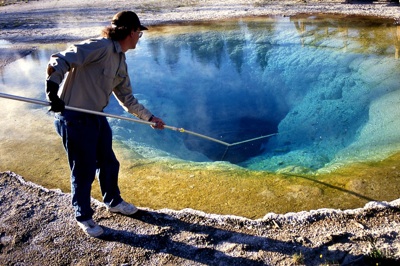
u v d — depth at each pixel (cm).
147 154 481
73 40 1050
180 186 393
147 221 334
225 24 1059
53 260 300
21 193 391
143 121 316
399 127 480
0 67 862
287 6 1189
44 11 1564
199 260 289
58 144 496
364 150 448
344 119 564
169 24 1121
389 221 313
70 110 274
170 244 306
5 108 620
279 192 370
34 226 338
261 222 324
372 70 669
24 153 478
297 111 638
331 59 749
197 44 935
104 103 289
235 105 712
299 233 309
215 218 332
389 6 1048
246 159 559
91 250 306
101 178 326
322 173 402
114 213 346
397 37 808
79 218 312
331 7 1111
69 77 273
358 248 286
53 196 381
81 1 1716
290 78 728
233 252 294
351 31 883
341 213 326
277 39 897
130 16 277
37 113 596
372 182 373
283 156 500
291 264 277
